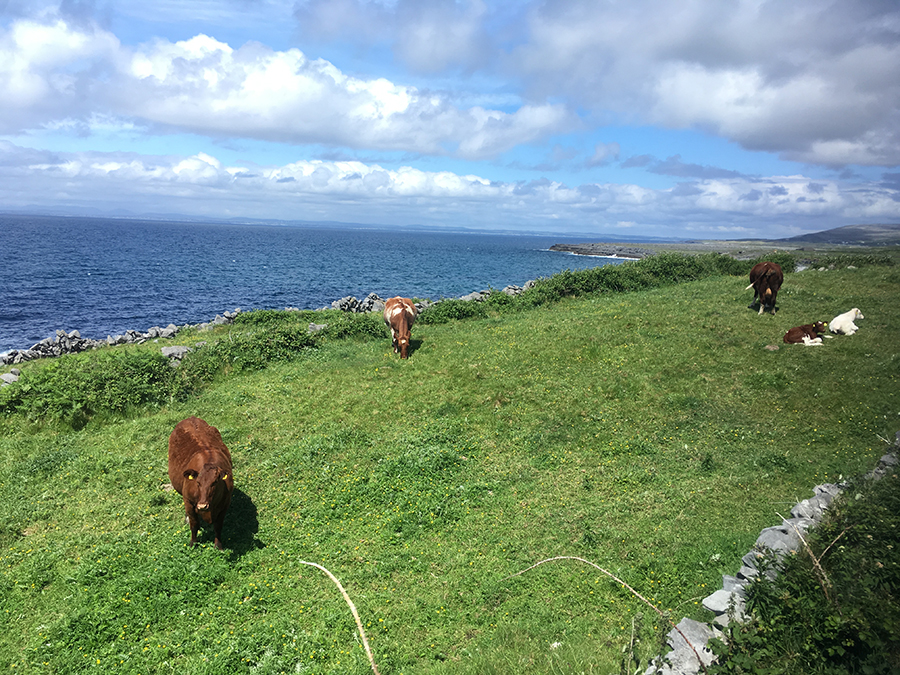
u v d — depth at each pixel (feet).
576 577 27.32
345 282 197.06
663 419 42.96
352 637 24.16
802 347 51.44
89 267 215.51
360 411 48.19
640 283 92.12
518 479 37.09
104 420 47.73
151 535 31.99
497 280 219.61
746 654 16.67
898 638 15.11
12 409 47.62
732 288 80.64
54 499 35.86
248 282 186.91
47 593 27.17
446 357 59.06
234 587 27.63
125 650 23.48
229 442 43.73
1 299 136.36
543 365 54.08
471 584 27.58
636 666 19.29
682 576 26.12
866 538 18.89
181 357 60.18
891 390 41.65
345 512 34.24
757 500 32.22
